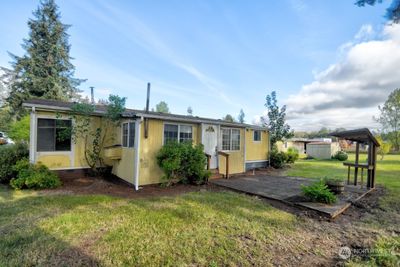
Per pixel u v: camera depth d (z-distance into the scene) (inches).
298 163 650.2
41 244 116.9
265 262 108.1
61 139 296.5
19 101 738.8
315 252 119.9
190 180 306.3
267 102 609.3
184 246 120.6
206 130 345.4
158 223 151.8
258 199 227.3
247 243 127.4
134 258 107.0
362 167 284.7
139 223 150.6
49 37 785.6
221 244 124.6
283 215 178.5
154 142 287.0
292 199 219.6
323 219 173.0
